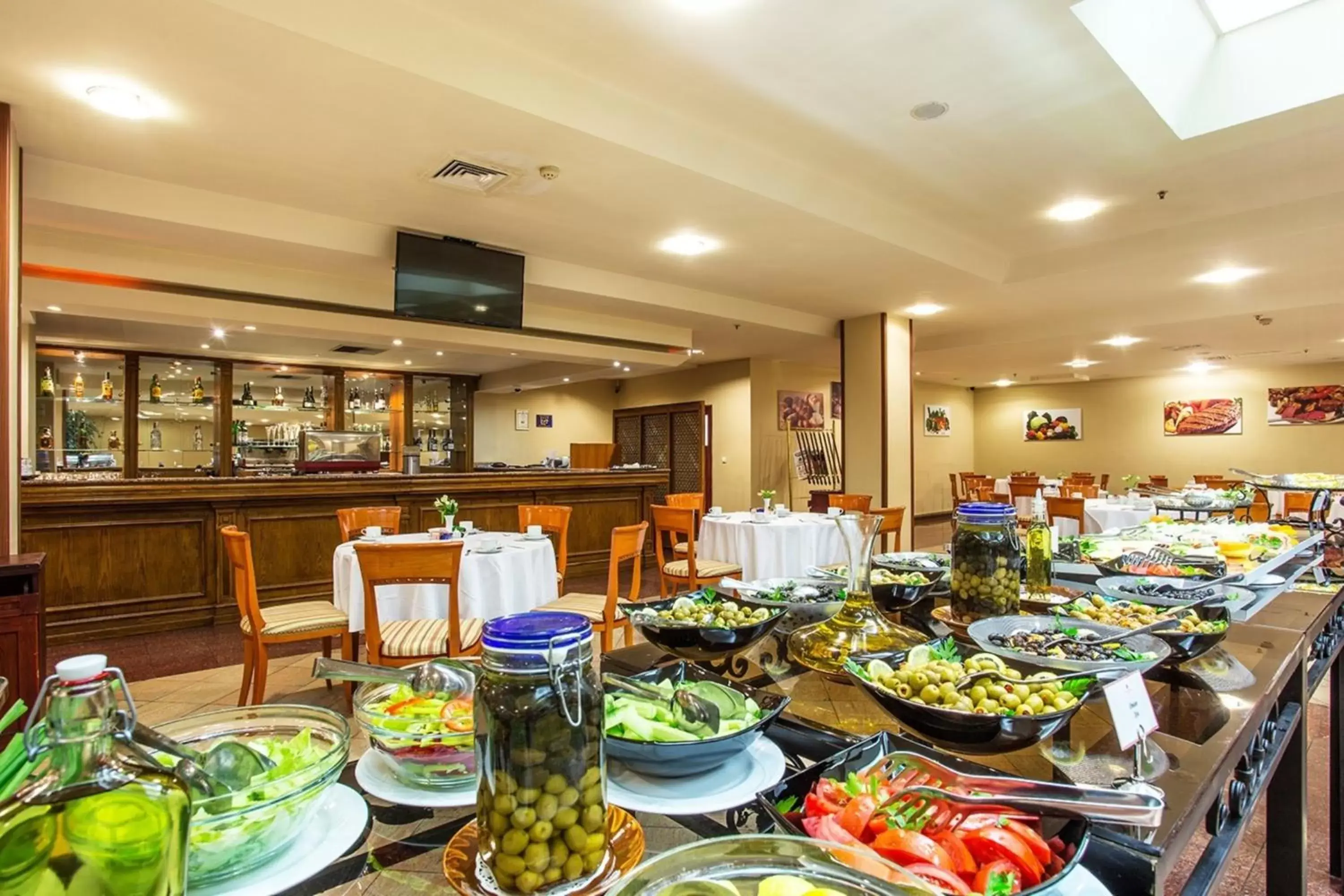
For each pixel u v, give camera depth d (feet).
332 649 11.94
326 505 16.55
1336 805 6.62
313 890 2.12
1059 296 18.71
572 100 9.09
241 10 6.70
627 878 1.91
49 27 6.90
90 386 23.66
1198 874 3.14
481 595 10.46
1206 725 3.35
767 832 2.35
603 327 20.08
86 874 1.63
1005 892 1.97
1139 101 9.52
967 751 2.95
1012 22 7.89
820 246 14.20
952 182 12.45
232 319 16.88
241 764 2.30
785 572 14.42
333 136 9.37
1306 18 9.36
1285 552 7.23
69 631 13.67
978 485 33.19
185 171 10.63
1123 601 5.10
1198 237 14.32
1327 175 11.93
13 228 8.64
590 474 20.98
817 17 7.82
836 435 33.73
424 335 19.81
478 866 2.16
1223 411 33.81
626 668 4.29
